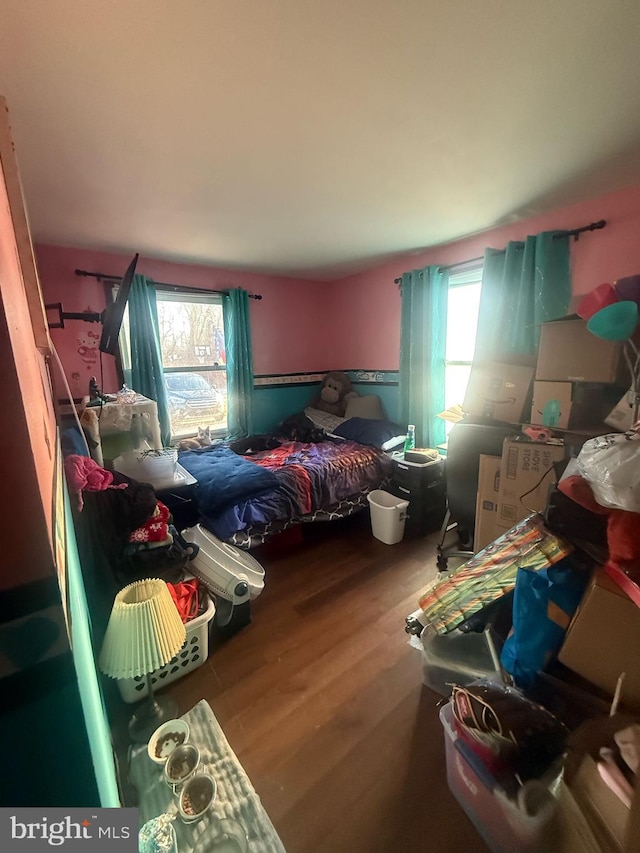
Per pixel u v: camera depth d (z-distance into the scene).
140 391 3.00
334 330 4.20
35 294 0.85
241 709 1.46
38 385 0.73
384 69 1.11
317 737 1.34
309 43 1.01
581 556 1.37
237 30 0.96
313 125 1.38
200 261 3.22
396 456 3.01
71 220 2.21
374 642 1.78
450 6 0.91
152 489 1.83
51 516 0.47
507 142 1.53
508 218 2.38
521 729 0.99
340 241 2.76
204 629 1.61
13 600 0.40
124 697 1.45
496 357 2.38
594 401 1.95
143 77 1.11
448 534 2.75
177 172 1.70
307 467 2.69
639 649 1.06
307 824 1.09
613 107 1.32
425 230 2.57
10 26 0.91
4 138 0.75
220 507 2.27
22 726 0.43
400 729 1.36
